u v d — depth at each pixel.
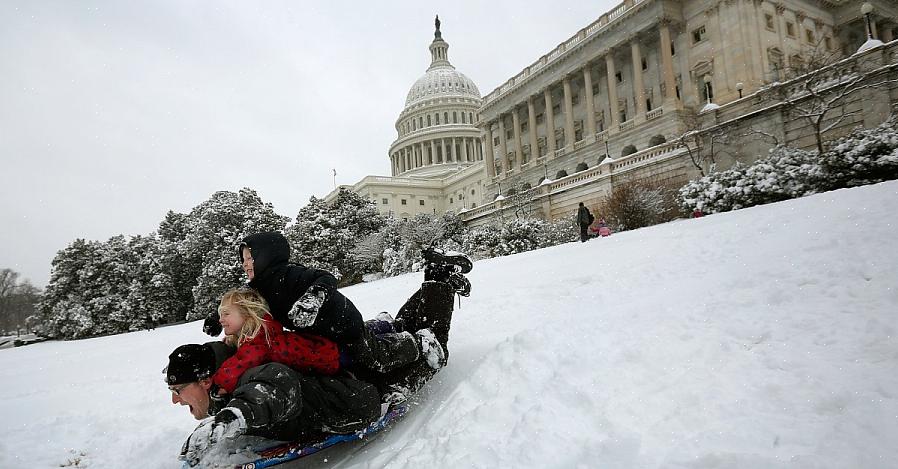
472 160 109.44
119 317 40.19
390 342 2.97
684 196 20.48
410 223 41.25
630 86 52.25
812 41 48.16
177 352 2.54
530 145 64.56
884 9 49.59
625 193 27.36
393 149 117.31
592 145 53.06
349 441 3.05
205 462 2.35
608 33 51.06
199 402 2.57
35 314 47.28
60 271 45.50
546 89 59.66
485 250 30.77
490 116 69.81
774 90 27.53
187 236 37.81
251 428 2.22
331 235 35.09
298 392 2.40
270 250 2.69
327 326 2.62
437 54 126.25
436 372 3.35
